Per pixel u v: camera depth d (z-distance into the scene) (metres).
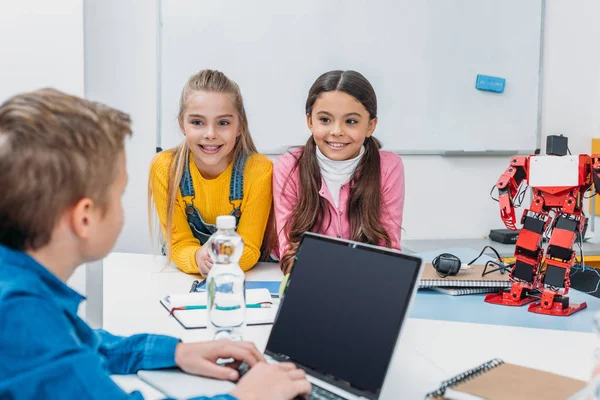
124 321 1.04
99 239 0.64
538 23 2.65
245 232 1.55
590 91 2.75
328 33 2.46
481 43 2.59
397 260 0.77
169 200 1.54
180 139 2.37
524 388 0.66
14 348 0.54
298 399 0.69
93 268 1.09
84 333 0.67
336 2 2.45
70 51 1.22
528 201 2.70
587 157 1.18
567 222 1.20
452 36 2.56
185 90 1.51
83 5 1.22
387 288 0.76
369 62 2.51
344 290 0.80
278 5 2.40
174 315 1.07
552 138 1.26
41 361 0.54
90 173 0.60
